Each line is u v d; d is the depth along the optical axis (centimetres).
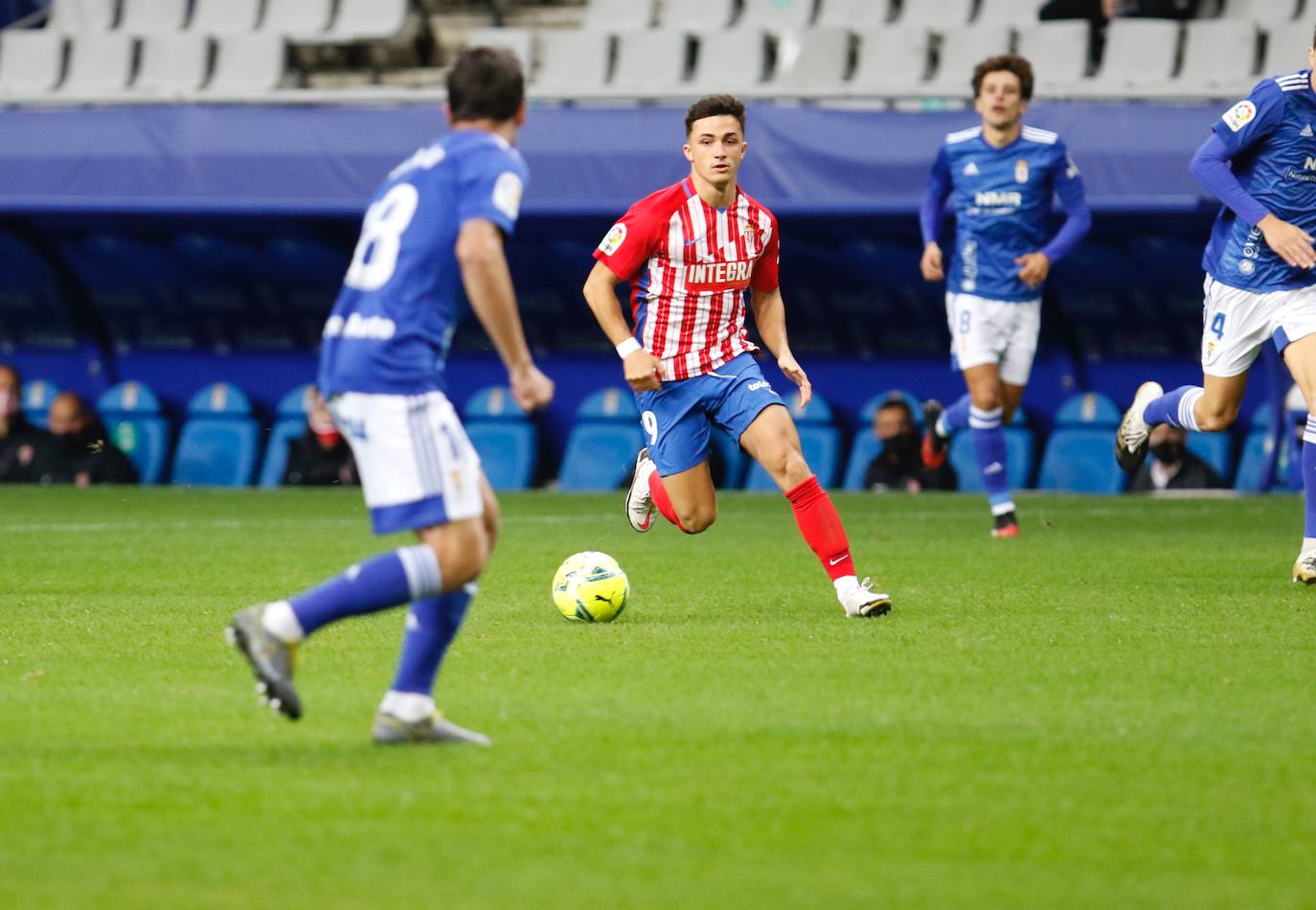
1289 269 2816
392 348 1535
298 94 5888
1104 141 5084
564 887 1140
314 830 1279
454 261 1560
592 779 1445
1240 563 3281
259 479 6569
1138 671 1991
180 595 2825
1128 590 2816
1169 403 3091
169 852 1220
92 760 1512
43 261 6606
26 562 3406
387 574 1515
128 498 5666
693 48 6612
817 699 1806
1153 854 1223
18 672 2002
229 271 6550
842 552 2511
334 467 6400
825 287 6191
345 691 1880
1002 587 2869
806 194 5334
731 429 2578
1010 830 1285
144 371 6900
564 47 6538
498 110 1608
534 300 6500
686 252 2516
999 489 4012
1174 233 5538
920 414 6234
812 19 6600
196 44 6850
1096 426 5922
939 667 2020
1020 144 3941
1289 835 1273
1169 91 5334
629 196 5466
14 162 5912
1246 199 2741
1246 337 2880
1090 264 5772
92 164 5853
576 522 4625
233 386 6688
